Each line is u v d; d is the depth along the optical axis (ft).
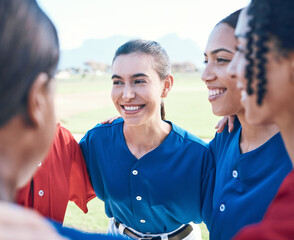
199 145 5.98
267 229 1.67
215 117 50.16
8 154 1.57
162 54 5.90
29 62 1.48
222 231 4.29
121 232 6.54
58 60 1.73
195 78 183.93
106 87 123.13
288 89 2.00
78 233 2.72
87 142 6.50
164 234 6.34
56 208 5.41
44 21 1.60
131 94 5.54
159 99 5.95
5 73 1.41
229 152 4.83
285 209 1.79
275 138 4.05
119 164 6.11
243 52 2.21
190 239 6.51
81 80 172.86
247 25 2.15
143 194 5.96
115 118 6.75
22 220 1.25
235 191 4.31
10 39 1.42
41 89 1.62
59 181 5.41
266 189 3.88
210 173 5.67
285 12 1.88
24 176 1.74
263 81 2.02
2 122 1.47
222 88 4.37
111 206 6.48
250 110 2.20
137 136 6.02
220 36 4.17
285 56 1.91
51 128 1.77
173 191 5.89
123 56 5.57
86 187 6.62
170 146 5.99
